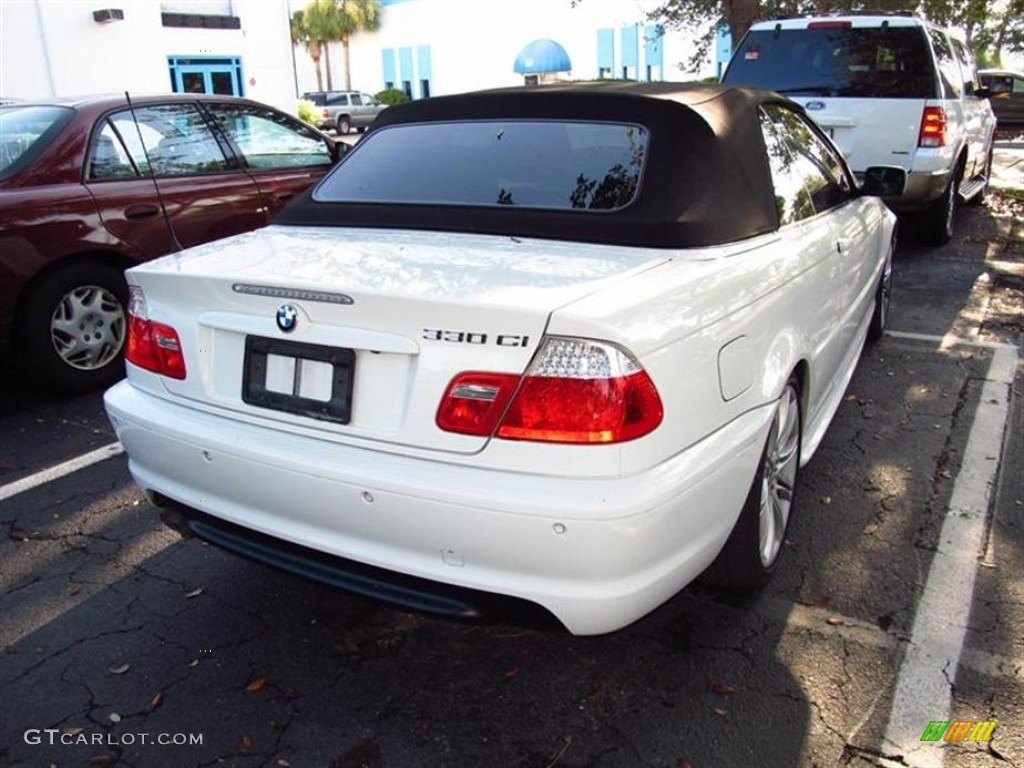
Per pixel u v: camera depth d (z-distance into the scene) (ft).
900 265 26.61
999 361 17.98
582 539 7.07
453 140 10.91
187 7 78.13
